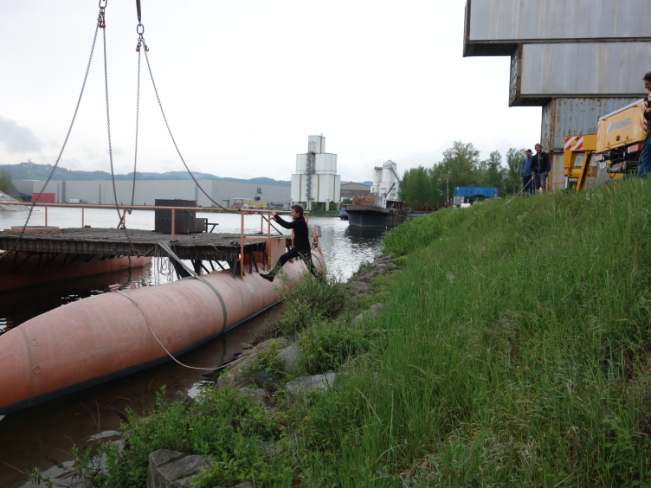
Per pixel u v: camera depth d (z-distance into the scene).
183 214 14.23
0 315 10.95
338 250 28.38
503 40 21.61
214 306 9.19
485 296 4.42
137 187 162.25
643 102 8.77
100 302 7.40
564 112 21.28
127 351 7.14
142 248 10.91
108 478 3.61
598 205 6.04
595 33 20.81
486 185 84.56
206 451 3.26
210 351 8.54
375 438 2.74
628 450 2.18
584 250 4.44
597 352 3.04
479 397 2.90
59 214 76.50
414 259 9.98
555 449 2.40
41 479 4.23
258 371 5.16
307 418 3.42
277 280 12.16
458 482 2.27
